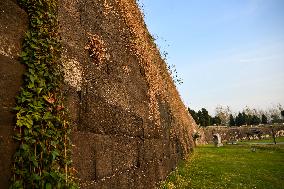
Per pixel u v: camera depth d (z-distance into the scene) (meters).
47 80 4.56
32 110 4.11
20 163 3.81
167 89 19.00
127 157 8.01
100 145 6.27
